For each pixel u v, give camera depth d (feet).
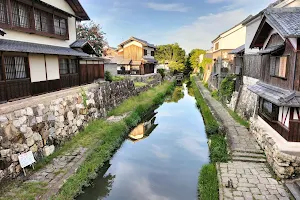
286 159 27.76
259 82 40.37
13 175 26.68
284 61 30.12
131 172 36.47
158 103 89.04
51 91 43.60
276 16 29.50
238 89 65.10
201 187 28.53
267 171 30.89
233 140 40.65
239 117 56.03
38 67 39.91
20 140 28.48
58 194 24.75
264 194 25.55
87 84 58.39
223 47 107.45
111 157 39.88
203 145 47.52
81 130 45.62
